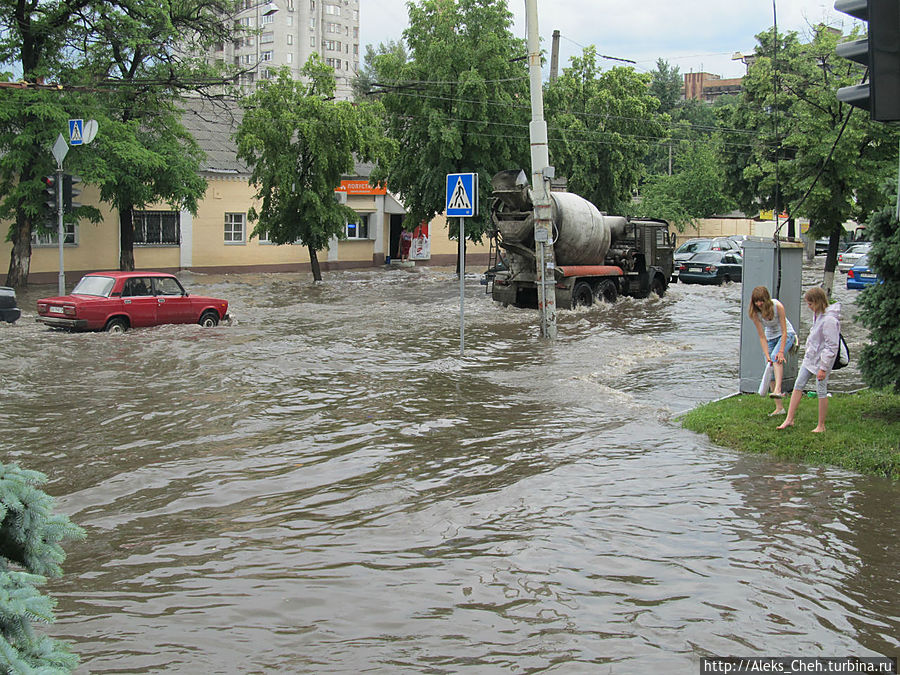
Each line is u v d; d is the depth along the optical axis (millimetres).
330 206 31875
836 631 4707
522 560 5746
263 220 31219
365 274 38562
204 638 4602
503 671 4258
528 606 5023
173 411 10445
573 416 10375
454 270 42719
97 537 6191
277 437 9250
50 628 4699
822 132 23422
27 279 27703
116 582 5371
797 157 24078
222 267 36844
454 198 15031
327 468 8062
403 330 18625
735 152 47281
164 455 8461
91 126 21828
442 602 5082
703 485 7508
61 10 26875
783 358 9805
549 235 17250
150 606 5012
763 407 9984
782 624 4789
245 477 7742
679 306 25141
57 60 27797
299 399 11250
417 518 6629
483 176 34125
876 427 8898
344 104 31000
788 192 24391
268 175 30531
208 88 32188
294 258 39656
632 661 4359
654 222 28312
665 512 6762
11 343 15438
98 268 32062
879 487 7453
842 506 6922
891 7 4273
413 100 34688
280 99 30656
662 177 52125
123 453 8523
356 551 5922
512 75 34688
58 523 3199
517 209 22828
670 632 4688
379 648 4500
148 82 26875
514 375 13203
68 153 25719
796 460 8352
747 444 8789
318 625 4773
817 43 26062
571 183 41062
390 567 5629
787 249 10789
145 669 4250
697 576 5469
